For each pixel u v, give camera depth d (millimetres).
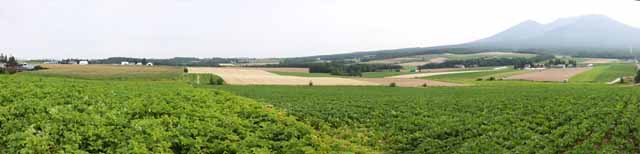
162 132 16828
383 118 29562
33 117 17359
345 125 27797
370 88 69562
